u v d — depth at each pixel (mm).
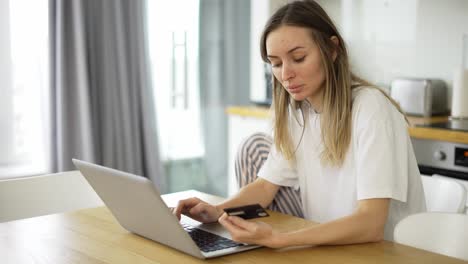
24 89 3193
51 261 1199
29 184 1896
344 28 3621
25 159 3240
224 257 1213
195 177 3955
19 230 1436
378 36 3441
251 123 3430
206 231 1405
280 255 1220
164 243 1295
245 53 4074
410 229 1420
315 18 1476
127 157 3418
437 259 1187
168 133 3775
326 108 1544
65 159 3158
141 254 1238
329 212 1675
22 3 3125
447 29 3107
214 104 3969
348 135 1547
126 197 1256
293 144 1716
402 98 3156
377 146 1417
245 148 2062
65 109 3137
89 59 3227
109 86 3307
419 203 1637
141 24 3408
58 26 3062
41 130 3248
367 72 3527
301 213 1861
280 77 1503
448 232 1403
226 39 3961
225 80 3994
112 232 1411
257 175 1888
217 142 4031
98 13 3236
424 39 3217
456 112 2959
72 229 1440
